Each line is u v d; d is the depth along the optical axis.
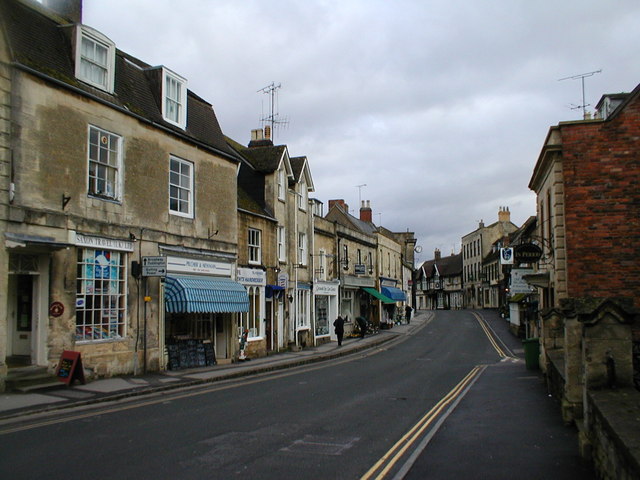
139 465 7.21
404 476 6.96
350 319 40.75
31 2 16.27
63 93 14.22
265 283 24.95
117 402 12.23
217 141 21.52
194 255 19.47
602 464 6.51
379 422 10.44
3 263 12.32
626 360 7.62
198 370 18.08
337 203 52.62
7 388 12.31
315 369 20.73
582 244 16.31
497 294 68.31
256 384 15.93
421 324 53.09
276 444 8.51
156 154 17.75
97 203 15.17
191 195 19.56
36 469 6.96
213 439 8.74
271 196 26.77
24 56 13.31
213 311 18.73
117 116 16.08
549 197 19.64
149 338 17.06
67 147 14.25
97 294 15.27
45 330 13.41
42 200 13.45
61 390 12.91
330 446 8.45
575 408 10.08
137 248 16.66
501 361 25.06
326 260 35.19
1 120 12.50
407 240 78.56
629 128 16.31
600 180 16.36
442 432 9.62
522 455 8.02
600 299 7.71
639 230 16.03
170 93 19.02
